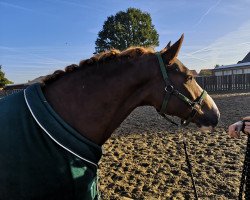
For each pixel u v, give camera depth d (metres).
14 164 2.25
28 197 2.26
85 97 2.52
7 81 53.38
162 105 2.70
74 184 2.29
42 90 2.53
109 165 6.26
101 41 42.50
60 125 2.34
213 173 5.42
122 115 2.66
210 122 2.89
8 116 2.36
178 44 2.64
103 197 4.70
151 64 2.65
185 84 2.71
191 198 4.53
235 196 4.51
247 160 2.62
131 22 41.31
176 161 6.22
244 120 2.68
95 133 2.53
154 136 8.74
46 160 2.25
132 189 4.98
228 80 24.80
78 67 2.61
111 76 2.58
